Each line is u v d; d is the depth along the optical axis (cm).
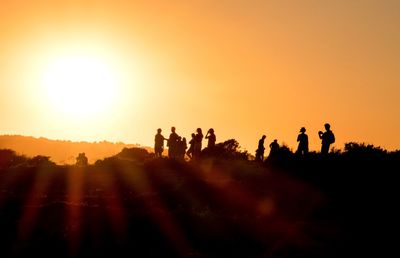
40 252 5156
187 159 9031
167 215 5684
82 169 8600
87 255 5016
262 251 4928
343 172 6675
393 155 6994
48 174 8331
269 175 7025
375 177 6462
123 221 5566
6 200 6812
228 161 8056
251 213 6097
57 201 6512
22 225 5719
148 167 8269
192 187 6969
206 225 5419
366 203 5984
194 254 4866
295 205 6162
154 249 5022
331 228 5397
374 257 4684
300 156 7319
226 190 6725
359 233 5259
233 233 5281
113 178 7944
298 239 5100
